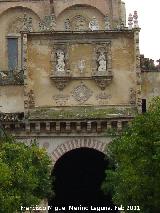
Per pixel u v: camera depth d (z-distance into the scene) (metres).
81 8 63.34
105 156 52.44
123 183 38.97
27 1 63.03
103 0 63.22
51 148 52.44
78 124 52.34
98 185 63.53
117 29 54.28
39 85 53.97
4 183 34.69
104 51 54.31
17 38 62.88
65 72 53.88
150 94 54.59
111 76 53.88
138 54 53.62
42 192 45.97
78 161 62.75
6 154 39.97
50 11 62.75
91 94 53.94
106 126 52.44
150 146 37.25
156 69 55.00
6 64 62.47
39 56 54.25
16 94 54.84
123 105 53.66
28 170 39.94
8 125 52.31
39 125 52.34
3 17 63.12
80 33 54.28
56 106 53.78
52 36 54.38
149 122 37.59
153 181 37.09
